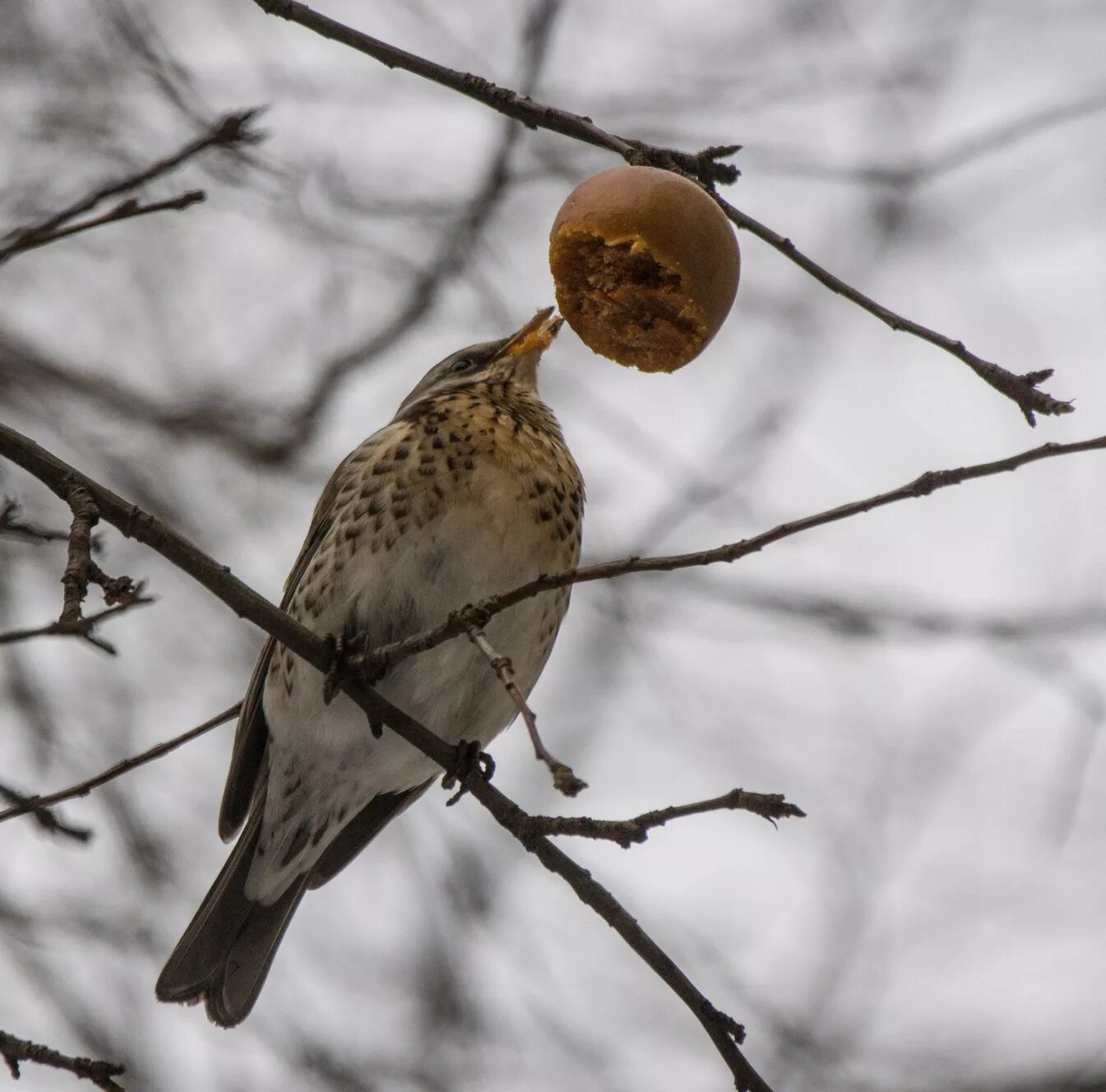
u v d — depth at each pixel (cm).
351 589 1027
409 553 1020
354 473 1073
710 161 740
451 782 881
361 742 1057
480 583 1021
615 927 785
